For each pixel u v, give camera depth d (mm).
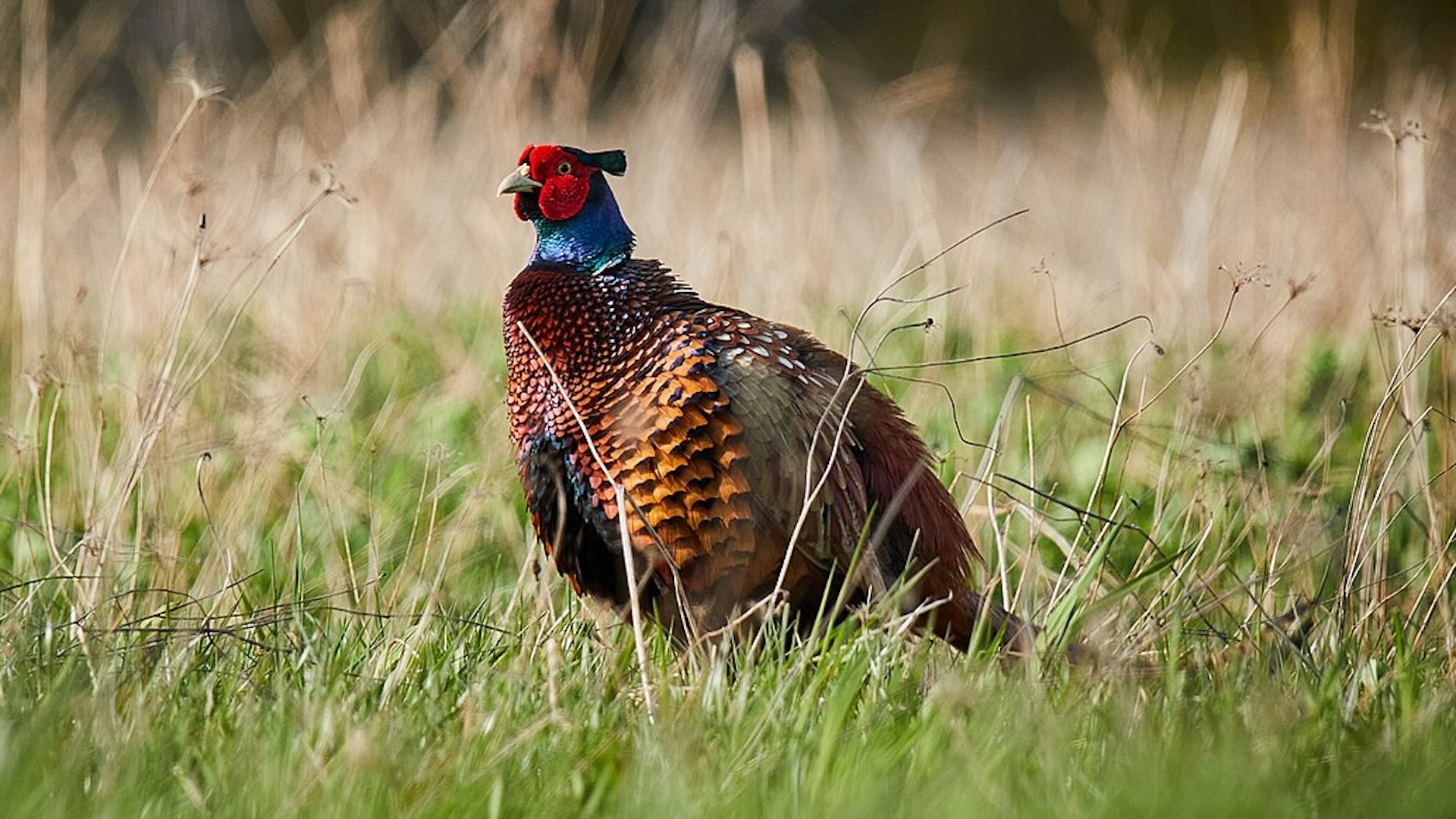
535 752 7512
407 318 15281
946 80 20062
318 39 22922
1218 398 12875
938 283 16547
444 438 12953
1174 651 8383
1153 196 16422
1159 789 6777
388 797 6836
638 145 18438
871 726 7793
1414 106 15047
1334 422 12805
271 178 16453
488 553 11641
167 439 11156
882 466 9953
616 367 9672
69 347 12273
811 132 17875
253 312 14906
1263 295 15828
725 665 8938
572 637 9711
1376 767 7297
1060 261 18281
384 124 16875
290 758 7098
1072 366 14398
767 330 9883
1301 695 8359
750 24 22922
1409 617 9914
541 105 18375
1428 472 12148
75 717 7500
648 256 16672
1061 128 25156
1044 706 7691
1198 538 10094
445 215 17328
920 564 9953
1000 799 6758
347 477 12039
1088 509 11383
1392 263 13453
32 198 14570
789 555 9102
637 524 9609
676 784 6844
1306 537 10672
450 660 8914
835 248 16906
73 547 10578
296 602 9281
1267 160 18438
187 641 8781
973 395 13930
